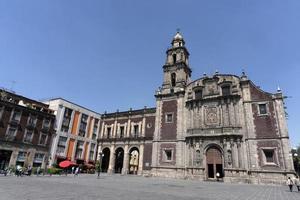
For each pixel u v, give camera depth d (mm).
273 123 37688
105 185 23266
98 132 63531
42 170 44219
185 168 42562
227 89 44375
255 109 40094
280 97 38438
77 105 58719
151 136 51875
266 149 36906
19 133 45125
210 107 44469
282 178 34281
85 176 40812
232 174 37688
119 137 58312
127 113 59031
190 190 21516
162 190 20312
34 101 51625
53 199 12570
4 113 43219
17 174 35438
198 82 47906
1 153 41781
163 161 45438
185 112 47031
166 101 50406
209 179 39938
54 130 52062
